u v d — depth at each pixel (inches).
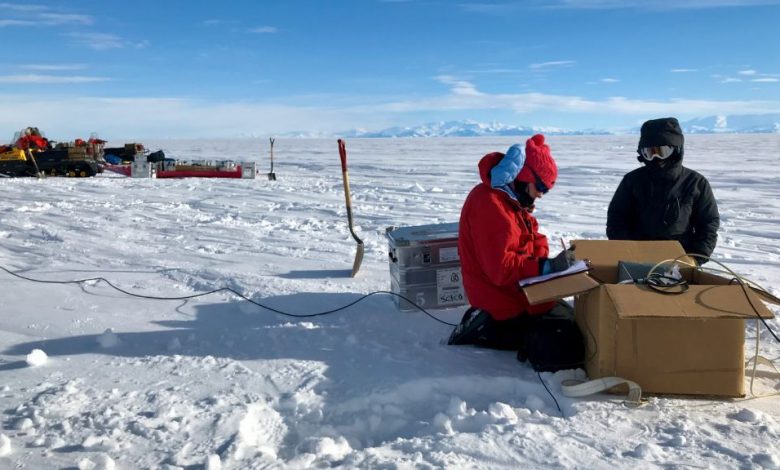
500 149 2215.8
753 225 366.9
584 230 343.6
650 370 114.6
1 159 762.8
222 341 150.9
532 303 118.0
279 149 2541.8
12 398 116.5
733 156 1289.4
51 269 227.6
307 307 177.9
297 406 115.6
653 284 118.3
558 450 95.2
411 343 148.6
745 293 112.5
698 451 94.3
